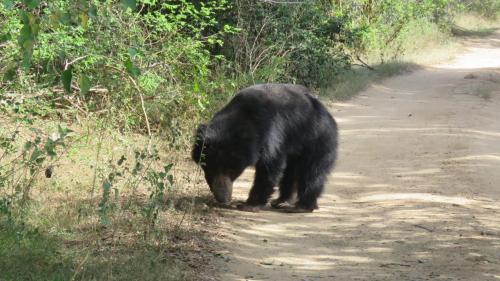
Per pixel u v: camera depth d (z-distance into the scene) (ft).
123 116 57.11
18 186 38.27
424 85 113.50
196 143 43.21
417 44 157.99
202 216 41.91
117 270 30.81
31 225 35.17
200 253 35.19
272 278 32.53
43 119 54.95
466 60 155.63
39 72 51.13
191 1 75.87
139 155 44.09
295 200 46.85
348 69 107.65
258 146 43.06
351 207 47.37
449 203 47.73
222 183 42.88
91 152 51.39
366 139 69.62
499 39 199.00
